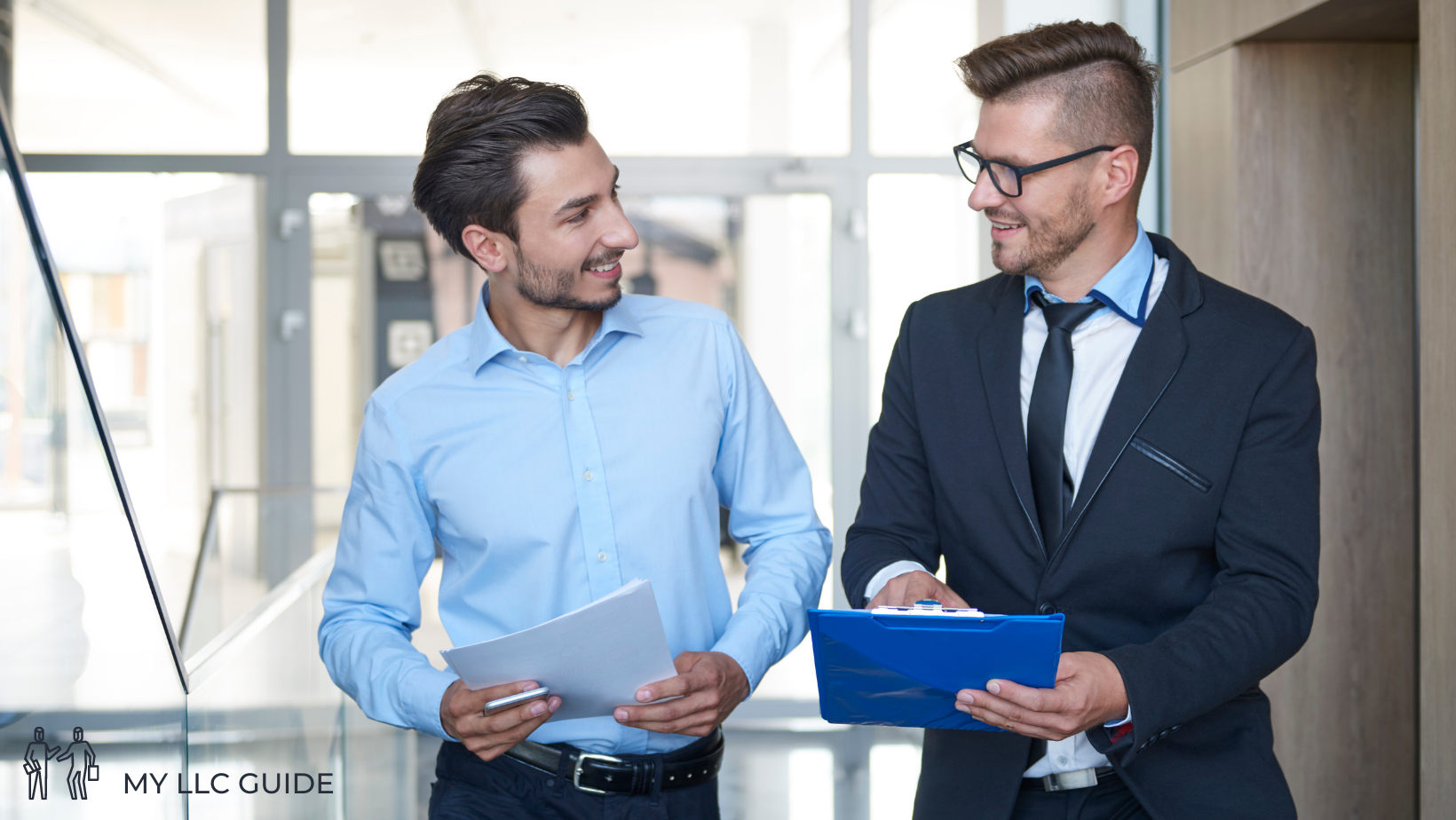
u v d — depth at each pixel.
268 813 2.72
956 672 1.26
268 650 2.77
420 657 1.56
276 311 4.84
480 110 1.43
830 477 4.86
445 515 1.57
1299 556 1.46
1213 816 1.47
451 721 1.42
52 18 4.67
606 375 1.57
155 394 4.86
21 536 1.72
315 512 4.25
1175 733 1.50
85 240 4.80
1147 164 1.56
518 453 1.55
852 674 1.31
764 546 1.67
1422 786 2.36
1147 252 1.58
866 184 4.80
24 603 1.72
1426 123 2.32
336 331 4.86
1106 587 1.51
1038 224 1.51
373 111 4.80
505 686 1.33
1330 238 3.28
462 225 1.47
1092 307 1.56
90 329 4.82
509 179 1.42
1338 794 3.21
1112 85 1.49
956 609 1.39
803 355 4.86
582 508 1.54
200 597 4.14
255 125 4.79
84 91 4.74
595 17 4.78
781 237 4.84
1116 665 1.33
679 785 1.54
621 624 1.27
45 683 1.76
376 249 4.85
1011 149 1.50
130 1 4.67
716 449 1.62
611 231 1.45
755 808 3.86
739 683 1.45
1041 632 1.19
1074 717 1.28
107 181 4.80
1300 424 1.49
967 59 1.54
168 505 4.88
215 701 2.41
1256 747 1.52
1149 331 1.52
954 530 1.61
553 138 1.42
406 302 4.86
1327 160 3.27
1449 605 2.28
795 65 4.79
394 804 3.78
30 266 1.82
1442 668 2.30
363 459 1.61
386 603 1.62
